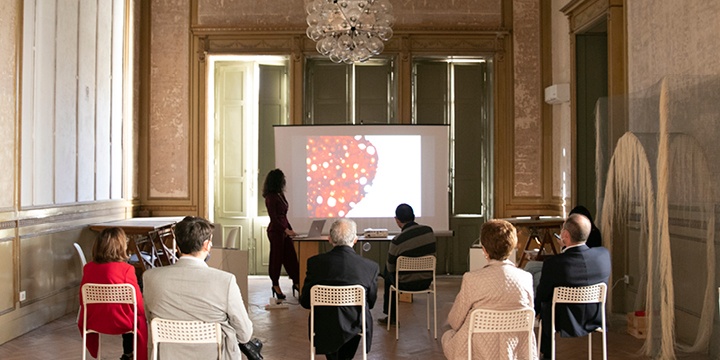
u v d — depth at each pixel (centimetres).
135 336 430
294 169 890
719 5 508
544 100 987
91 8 799
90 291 431
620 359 521
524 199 985
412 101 991
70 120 741
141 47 971
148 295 326
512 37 987
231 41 972
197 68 971
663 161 507
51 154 694
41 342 605
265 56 977
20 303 630
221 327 326
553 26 976
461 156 1019
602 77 822
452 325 364
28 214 639
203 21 974
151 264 747
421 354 557
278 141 892
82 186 776
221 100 1008
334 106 1010
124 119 913
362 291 418
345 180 893
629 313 589
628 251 575
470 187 1022
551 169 982
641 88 646
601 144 601
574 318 435
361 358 545
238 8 974
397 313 604
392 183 898
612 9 698
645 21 637
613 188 582
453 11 984
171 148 973
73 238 749
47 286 687
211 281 323
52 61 695
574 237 441
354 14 645
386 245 1013
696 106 488
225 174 1008
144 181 972
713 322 470
